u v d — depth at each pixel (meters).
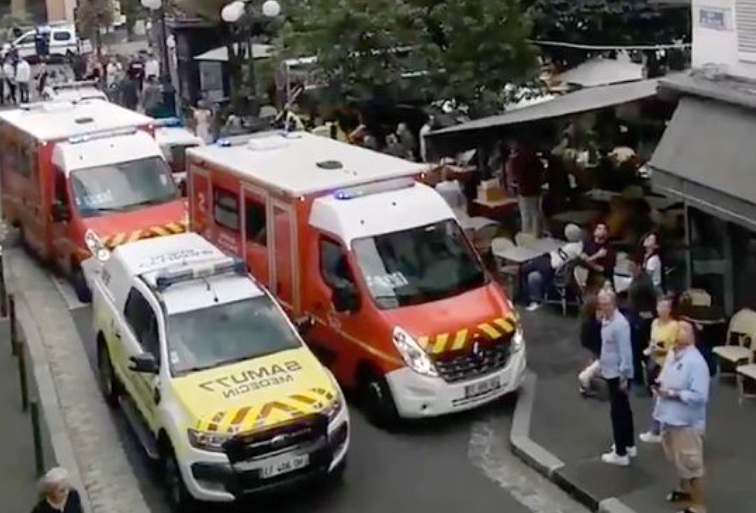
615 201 20.31
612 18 25.11
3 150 26.59
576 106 19.28
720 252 16.80
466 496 13.19
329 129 26.41
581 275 18.53
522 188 21.39
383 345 15.02
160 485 14.06
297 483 12.90
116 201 22.14
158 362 13.70
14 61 45.94
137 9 51.09
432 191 16.70
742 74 16.27
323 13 25.03
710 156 15.26
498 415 15.36
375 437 14.99
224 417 12.67
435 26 24.78
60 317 21.16
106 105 25.83
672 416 11.69
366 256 15.66
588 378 15.48
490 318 15.26
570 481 12.99
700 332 15.66
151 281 15.02
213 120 32.06
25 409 16.56
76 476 14.32
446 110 24.00
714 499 12.27
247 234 17.98
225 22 30.86
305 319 16.53
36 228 24.50
